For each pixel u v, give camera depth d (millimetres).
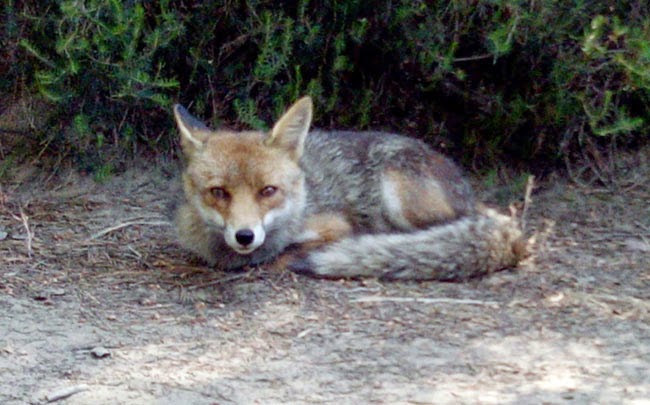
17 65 12773
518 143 13141
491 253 9883
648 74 11234
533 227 11547
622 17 12328
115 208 11969
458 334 8312
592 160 13023
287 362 7750
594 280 9703
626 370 7559
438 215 10562
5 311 8805
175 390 7262
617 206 12141
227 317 8742
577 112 12492
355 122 13336
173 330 8438
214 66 12711
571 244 10945
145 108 12828
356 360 7777
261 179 9391
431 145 13281
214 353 7945
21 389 7297
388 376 7473
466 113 13250
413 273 9719
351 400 7059
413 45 12375
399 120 13539
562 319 8648
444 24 12586
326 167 10789
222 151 9484
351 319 8680
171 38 11781
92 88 12289
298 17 12422
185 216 10023
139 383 7375
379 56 13086
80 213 11781
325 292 9336
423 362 7730
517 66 12742
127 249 10602
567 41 12398
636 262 10305
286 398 7105
